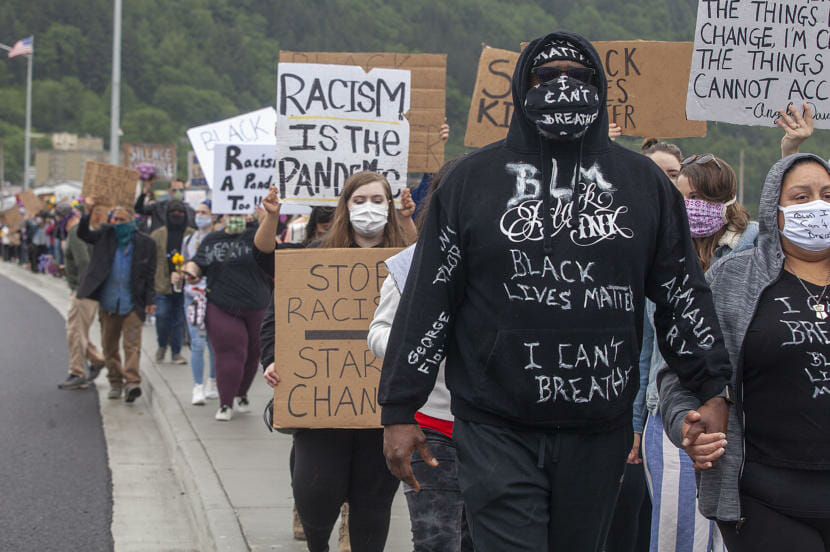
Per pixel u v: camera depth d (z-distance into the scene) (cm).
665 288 287
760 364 307
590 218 275
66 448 787
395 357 287
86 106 12338
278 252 425
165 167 2205
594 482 279
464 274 287
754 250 321
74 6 12694
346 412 413
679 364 291
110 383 1018
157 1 10244
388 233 447
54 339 1521
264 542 498
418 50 5738
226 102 9744
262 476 634
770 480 306
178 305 1158
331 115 519
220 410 829
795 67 430
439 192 289
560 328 272
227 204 744
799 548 303
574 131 271
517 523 274
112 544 553
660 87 544
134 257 963
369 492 423
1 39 12356
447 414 364
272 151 743
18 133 11756
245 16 10206
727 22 430
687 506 387
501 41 5284
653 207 280
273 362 464
